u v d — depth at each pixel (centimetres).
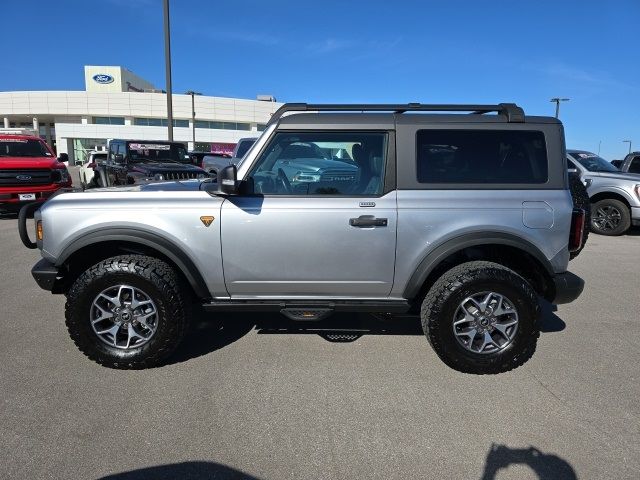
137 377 332
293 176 343
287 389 319
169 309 334
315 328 424
